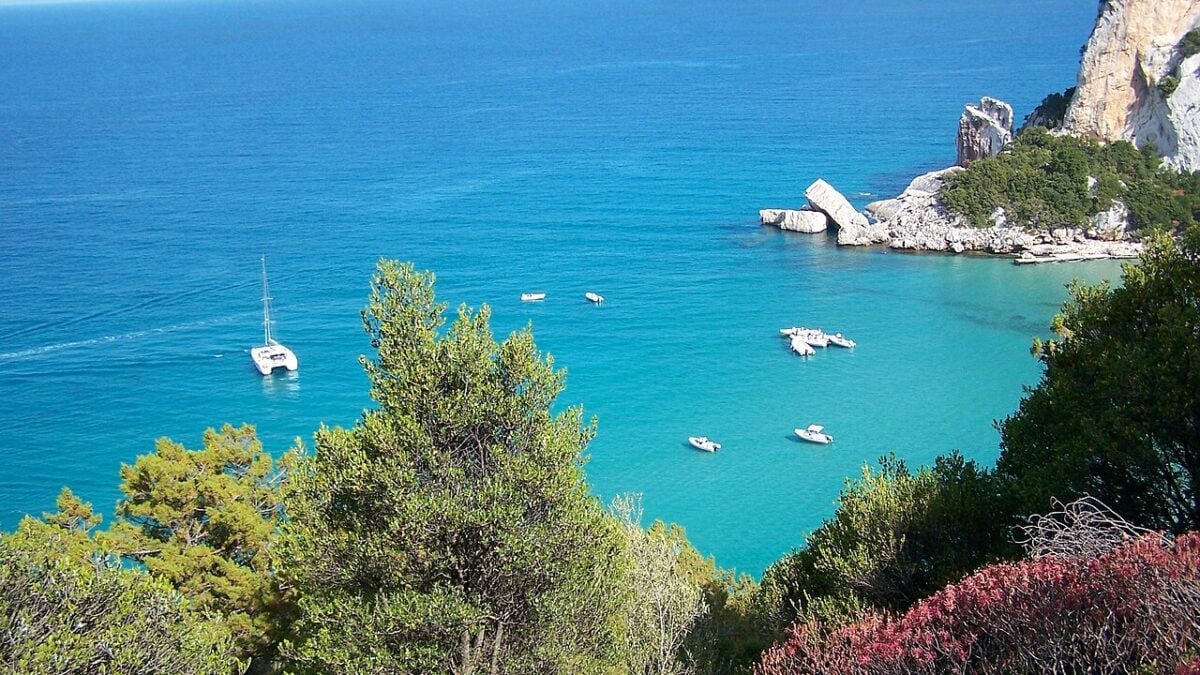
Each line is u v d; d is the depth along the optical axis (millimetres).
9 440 80438
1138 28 125312
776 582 28234
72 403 87125
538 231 139500
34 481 74562
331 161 193500
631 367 93750
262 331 103062
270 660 26812
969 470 25391
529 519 21516
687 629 25875
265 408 86625
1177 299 22375
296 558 21516
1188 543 13523
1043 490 20922
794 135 199250
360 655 20188
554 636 21328
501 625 21281
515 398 22359
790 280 116250
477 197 159750
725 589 32062
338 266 124938
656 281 117562
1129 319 23344
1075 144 126375
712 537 65250
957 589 15352
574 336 101625
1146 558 13320
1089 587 13617
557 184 167000
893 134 194250
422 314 22750
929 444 76625
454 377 22281
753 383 89312
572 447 22438
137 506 27953
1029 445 23484
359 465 21266
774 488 71312
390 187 168750
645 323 104562
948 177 133000
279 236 138750
